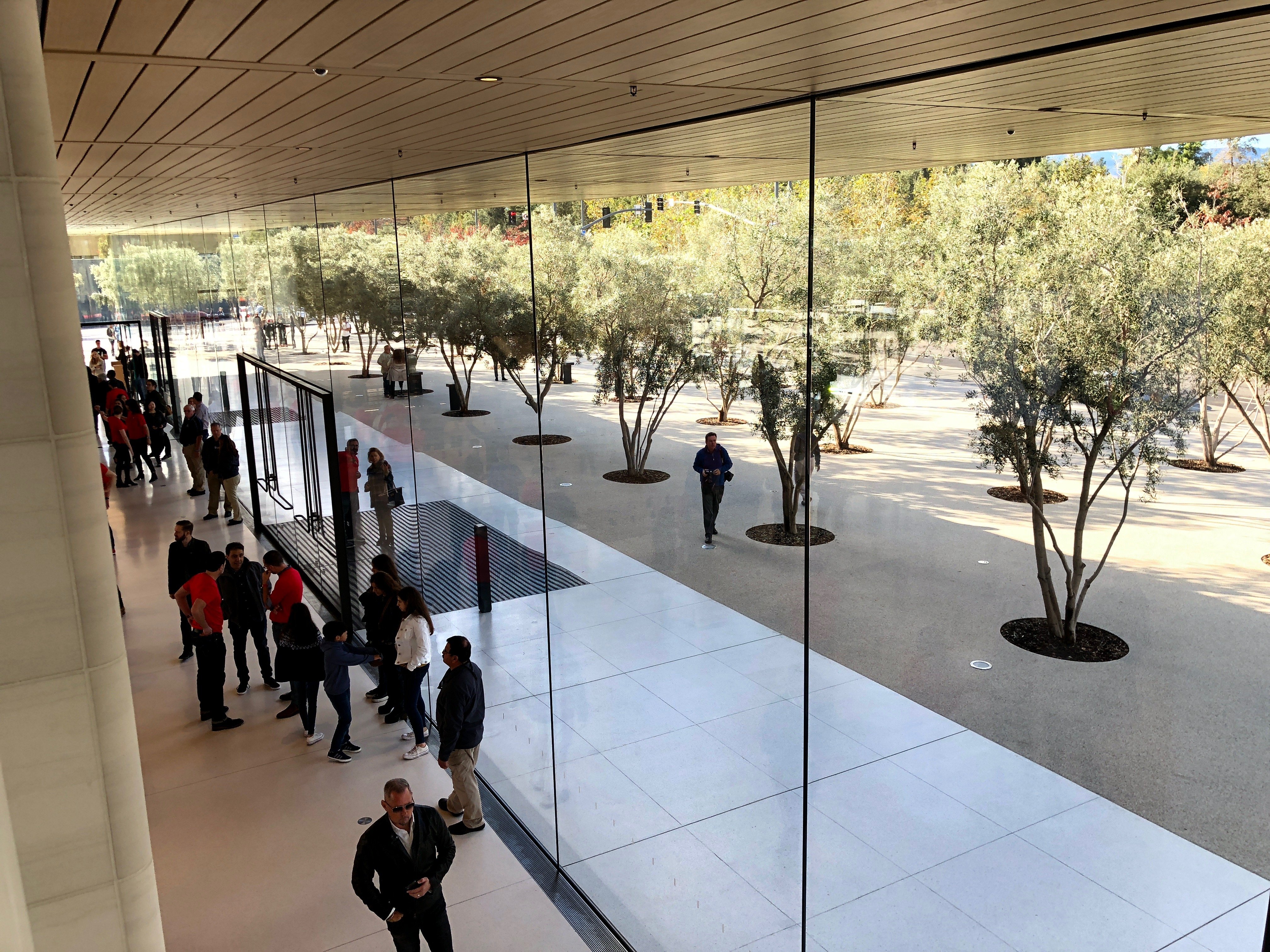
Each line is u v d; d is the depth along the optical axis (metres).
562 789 5.81
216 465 13.19
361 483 9.34
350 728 7.39
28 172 2.11
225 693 8.12
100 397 18.73
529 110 3.87
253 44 2.64
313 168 6.52
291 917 5.18
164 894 5.38
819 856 3.83
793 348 3.77
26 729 2.29
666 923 4.80
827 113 3.45
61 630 2.29
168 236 17.69
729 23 2.30
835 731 3.69
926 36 2.39
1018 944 2.88
